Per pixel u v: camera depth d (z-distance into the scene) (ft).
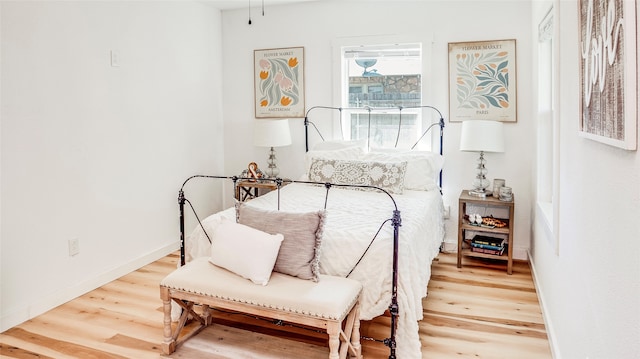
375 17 13.82
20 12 8.70
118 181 11.28
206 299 7.26
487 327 8.63
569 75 6.33
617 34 3.67
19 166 8.79
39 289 9.27
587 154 5.16
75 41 9.93
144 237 12.25
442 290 10.50
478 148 11.75
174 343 7.81
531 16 12.35
